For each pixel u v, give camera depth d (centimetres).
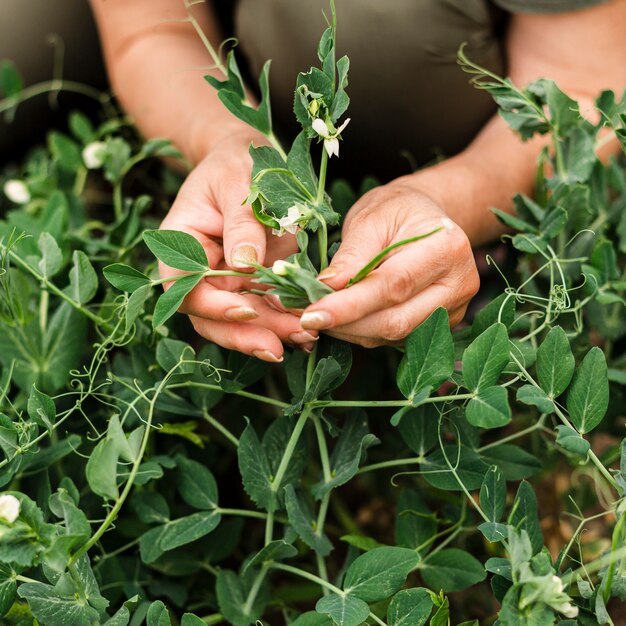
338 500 93
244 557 92
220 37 109
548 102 82
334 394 100
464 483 79
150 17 105
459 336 79
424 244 73
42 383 85
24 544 71
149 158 117
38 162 113
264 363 81
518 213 86
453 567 79
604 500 91
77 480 84
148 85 104
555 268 87
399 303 74
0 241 82
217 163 80
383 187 81
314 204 74
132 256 94
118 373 86
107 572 81
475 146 94
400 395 96
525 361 78
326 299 71
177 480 81
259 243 74
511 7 93
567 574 73
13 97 112
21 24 118
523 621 69
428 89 98
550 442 86
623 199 89
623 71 93
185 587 85
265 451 79
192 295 74
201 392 82
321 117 73
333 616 71
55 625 71
